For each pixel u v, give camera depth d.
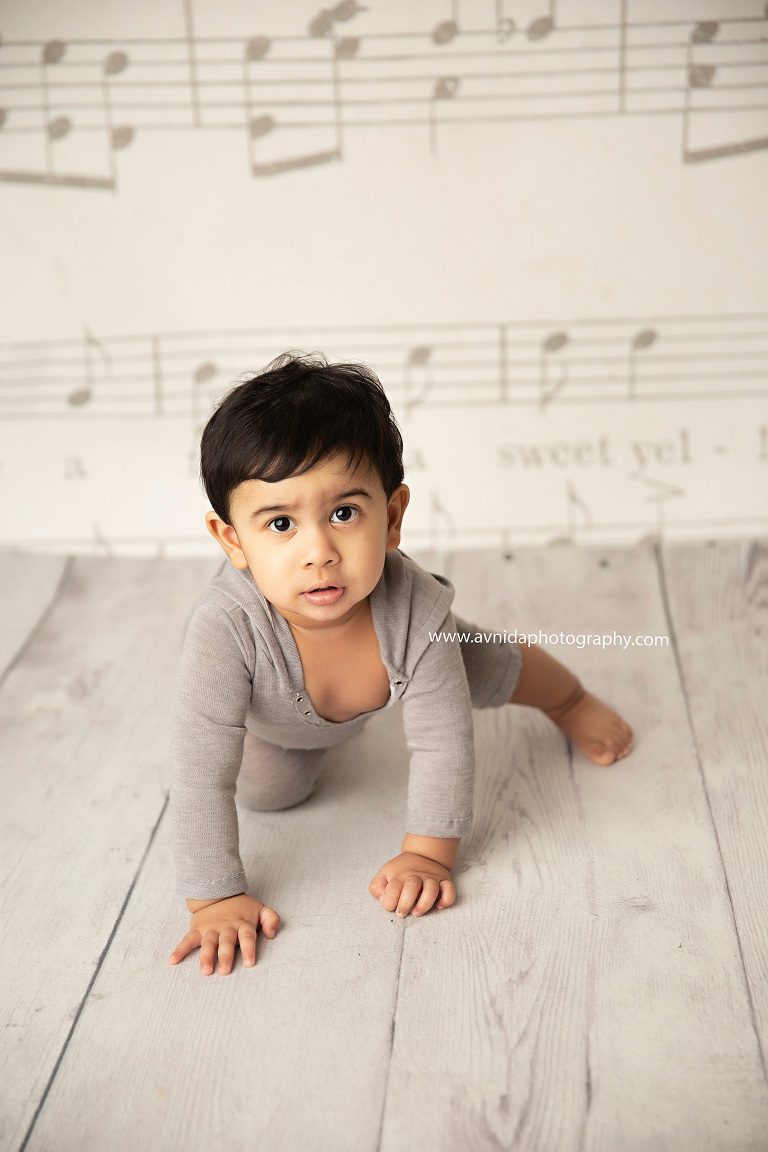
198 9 1.63
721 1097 0.78
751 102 1.67
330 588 0.87
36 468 1.88
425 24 1.64
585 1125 0.76
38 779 1.24
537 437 1.86
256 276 1.78
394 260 1.77
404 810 1.17
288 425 0.83
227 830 0.97
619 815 1.14
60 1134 0.77
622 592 1.70
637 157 1.70
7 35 1.64
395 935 0.97
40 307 1.79
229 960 0.93
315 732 1.05
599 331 1.79
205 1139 0.77
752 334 1.79
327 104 1.68
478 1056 0.83
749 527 1.89
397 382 1.83
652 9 1.63
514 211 1.73
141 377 1.83
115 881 1.07
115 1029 0.87
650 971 0.91
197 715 0.94
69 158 1.71
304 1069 0.83
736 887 1.01
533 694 1.22
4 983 0.93
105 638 1.60
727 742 1.27
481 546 1.92
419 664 0.98
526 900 1.01
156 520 1.91
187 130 1.69
